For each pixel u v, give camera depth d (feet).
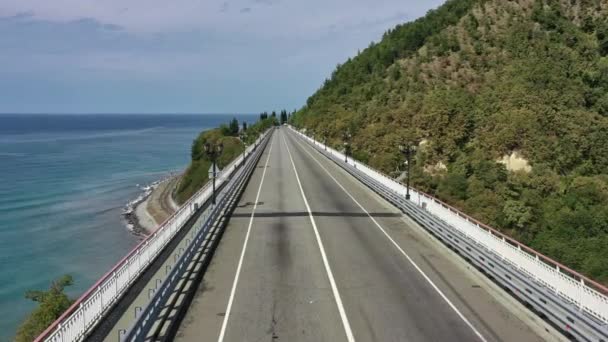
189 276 53.83
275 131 522.47
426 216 77.05
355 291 49.80
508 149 199.82
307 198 108.17
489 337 39.65
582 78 250.98
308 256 62.39
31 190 234.79
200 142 269.44
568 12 329.31
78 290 107.76
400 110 264.31
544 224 145.48
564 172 187.11
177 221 70.64
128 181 278.46
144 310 35.76
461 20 371.76
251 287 50.78
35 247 139.95
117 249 140.05
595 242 124.26
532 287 44.98
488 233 59.26
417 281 53.21
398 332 40.29
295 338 39.06
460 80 294.87
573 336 39.37
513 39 311.68
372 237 73.05
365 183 129.39
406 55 390.83
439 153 217.97
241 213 90.63
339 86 481.46
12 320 93.50
